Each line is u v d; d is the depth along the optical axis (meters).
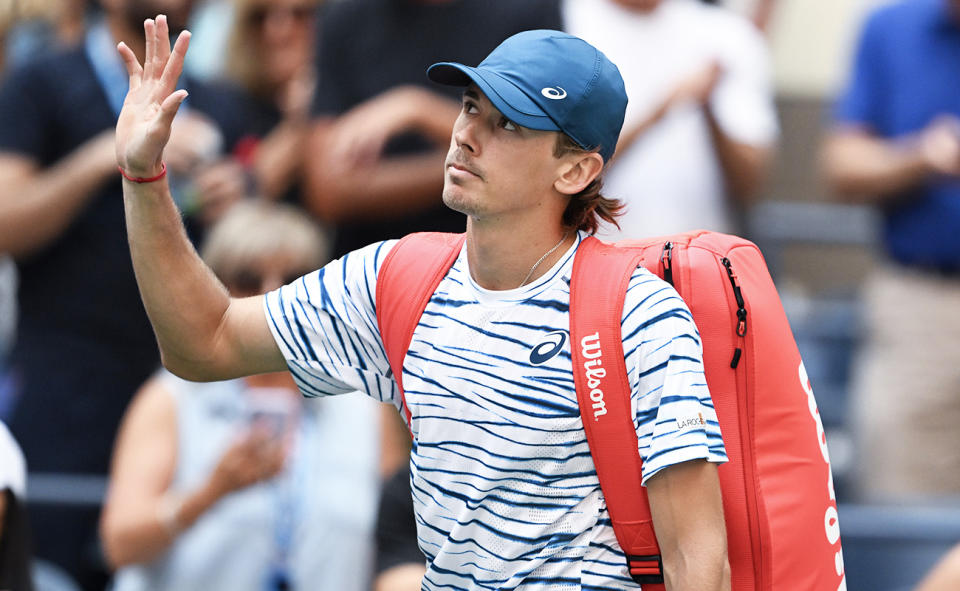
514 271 8.48
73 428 17.28
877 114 18.98
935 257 18.50
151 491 14.12
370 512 14.30
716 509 8.27
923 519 15.72
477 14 17.19
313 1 18.95
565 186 8.40
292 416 14.43
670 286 8.53
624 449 8.26
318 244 15.39
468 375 8.45
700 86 18.14
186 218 17.14
